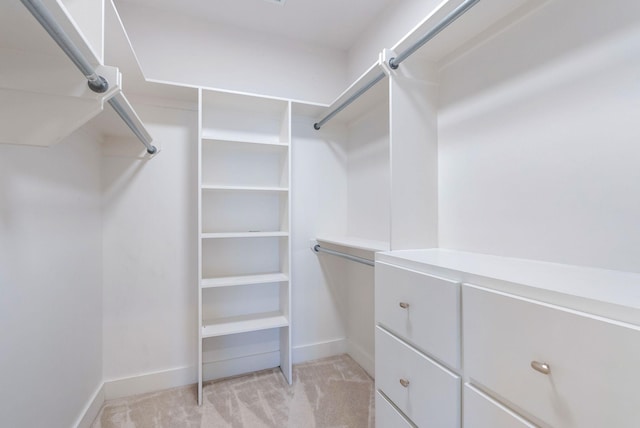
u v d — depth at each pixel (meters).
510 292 0.70
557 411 0.59
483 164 1.18
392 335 1.14
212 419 1.56
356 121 2.18
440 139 1.39
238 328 1.83
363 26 2.07
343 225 2.32
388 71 1.30
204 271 1.97
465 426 0.81
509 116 1.08
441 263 0.97
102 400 1.69
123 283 1.80
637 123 0.76
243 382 1.93
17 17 0.61
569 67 0.90
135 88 1.70
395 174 1.31
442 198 1.38
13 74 0.75
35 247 1.09
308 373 2.03
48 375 1.16
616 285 0.65
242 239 2.06
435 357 0.92
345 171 2.32
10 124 0.77
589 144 0.85
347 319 2.32
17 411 0.97
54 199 1.22
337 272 2.31
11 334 0.95
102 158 1.75
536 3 0.99
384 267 1.19
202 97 1.83
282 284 2.08
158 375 1.85
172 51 1.90
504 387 0.70
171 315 1.89
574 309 0.58
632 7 0.77
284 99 1.89
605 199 0.82
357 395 1.78
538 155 0.99
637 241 0.76
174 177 1.90
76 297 1.41
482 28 1.16
